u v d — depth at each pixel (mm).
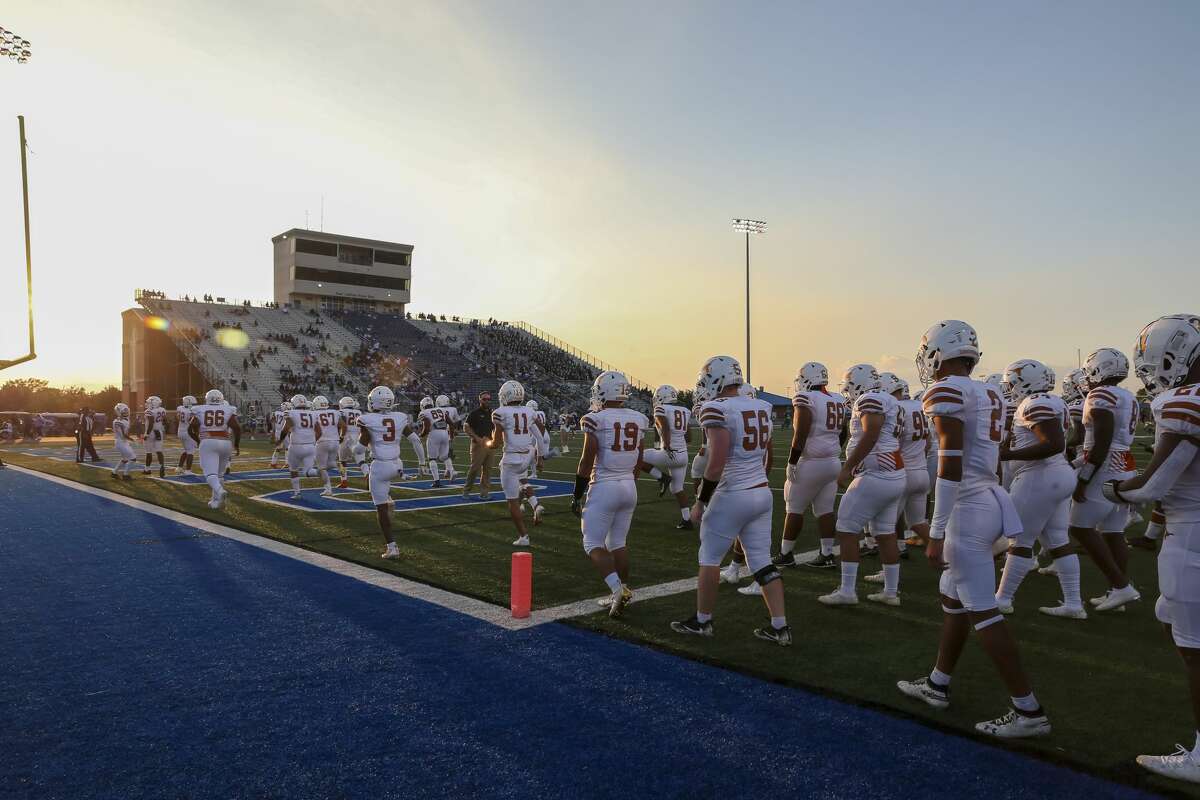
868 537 8016
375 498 7363
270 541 8250
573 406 47656
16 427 33125
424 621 5262
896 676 4203
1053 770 3150
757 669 4293
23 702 3855
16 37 13133
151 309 44625
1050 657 4586
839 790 2975
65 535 8648
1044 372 5242
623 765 3178
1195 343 2949
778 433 37031
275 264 58219
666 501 12070
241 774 3104
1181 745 3342
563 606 5656
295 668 4340
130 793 2949
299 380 40875
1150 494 2996
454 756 3260
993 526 3480
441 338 53531
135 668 4344
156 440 16031
